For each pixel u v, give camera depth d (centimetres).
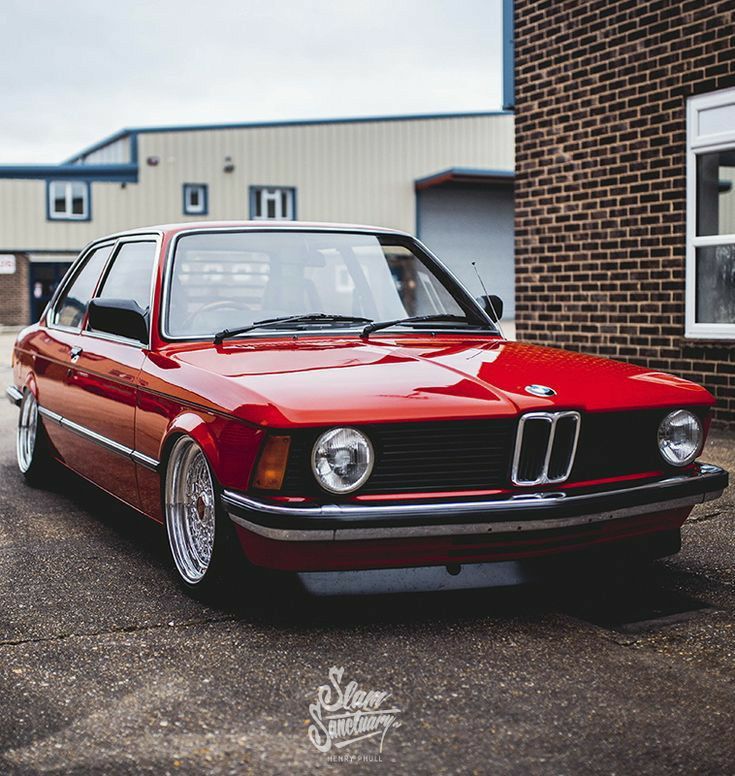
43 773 250
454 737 270
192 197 3678
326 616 368
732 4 727
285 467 333
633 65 806
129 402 439
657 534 389
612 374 392
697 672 313
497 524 339
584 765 253
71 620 367
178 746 265
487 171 3794
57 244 3603
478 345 435
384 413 335
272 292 466
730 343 748
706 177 766
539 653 330
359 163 3841
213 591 375
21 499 580
